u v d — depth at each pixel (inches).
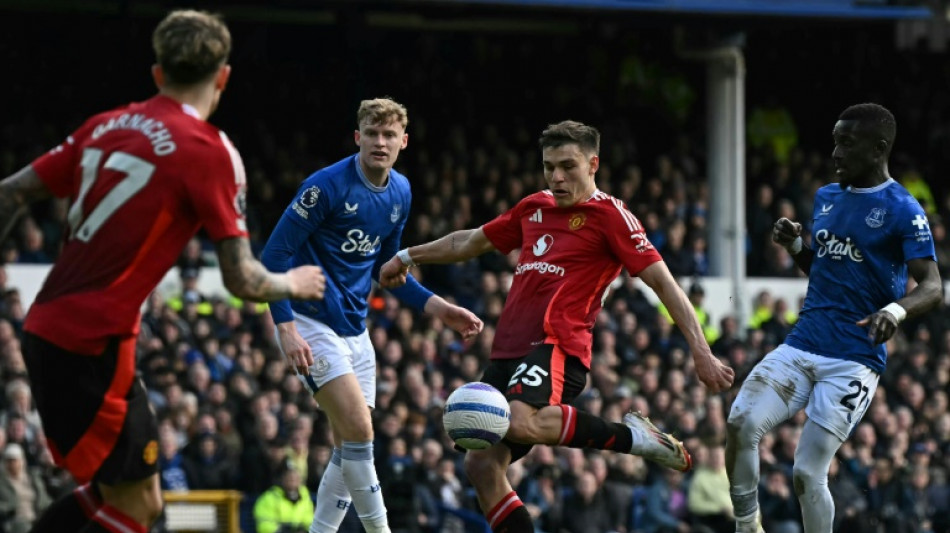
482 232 1192.8
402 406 2303.2
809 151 3673.7
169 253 858.8
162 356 2236.7
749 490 1206.9
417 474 2223.2
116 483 866.8
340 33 3432.6
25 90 3107.8
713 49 3250.5
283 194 3065.9
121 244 848.3
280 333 1181.1
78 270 855.7
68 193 887.1
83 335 848.3
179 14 866.8
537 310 1130.7
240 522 2101.4
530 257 1143.6
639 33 3518.7
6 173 2923.2
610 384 2498.8
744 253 3245.6
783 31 3710.6
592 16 3154.5
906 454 2659.9
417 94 3348.9
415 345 2498.8
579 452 2298.2
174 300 2568.9
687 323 1096.8
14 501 1929.1
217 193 850.1
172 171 844.6
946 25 3777.1
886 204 1187.9
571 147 1114.7
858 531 2447.1
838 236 1207.6
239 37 3383.4
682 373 2662.4
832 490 2452.0
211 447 2128.4
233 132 3208.7
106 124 866.8
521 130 3363.7
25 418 2031.3
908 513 2524.6
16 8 3149.6
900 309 1135.6
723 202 3235.7
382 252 1277.1
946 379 2908.5
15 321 2352.4
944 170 3671.3
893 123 1195.9
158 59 876.6
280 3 3029.0
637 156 3444.9
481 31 3528.5
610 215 1117.7
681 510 2319.1
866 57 3735.2
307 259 1224.2
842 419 1195.9
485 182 3157.0
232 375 2300.7
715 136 3265.3
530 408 1093.1
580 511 2258.9
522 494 2242.9
